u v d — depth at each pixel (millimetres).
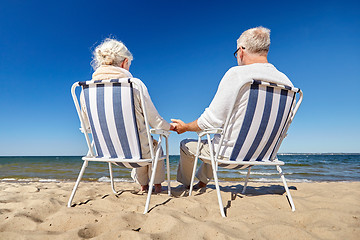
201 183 2822
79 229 1332
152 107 1959
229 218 1552
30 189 2971
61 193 2619
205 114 1876
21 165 12086
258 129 1759
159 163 2572
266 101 1710
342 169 10602
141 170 2582
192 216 1645
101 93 1849
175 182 4430
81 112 1997
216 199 2113
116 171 8180
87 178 6133
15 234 1287
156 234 1229
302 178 6902
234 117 1790
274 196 2137
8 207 1899
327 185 3488
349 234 1273
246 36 1929
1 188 3184
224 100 1763
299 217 1580
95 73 2027
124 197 2355
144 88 1914
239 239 1193
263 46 1893
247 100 1688
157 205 1905
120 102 1812
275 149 1962
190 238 1214
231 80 1761
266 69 1808
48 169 9148
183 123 2102
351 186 3287
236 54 2061
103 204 1983
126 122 1845
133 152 1915
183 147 2549
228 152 1885
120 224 1421
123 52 2131
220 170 9719
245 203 1939
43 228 1457
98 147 2025
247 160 1886
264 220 1508
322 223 1443
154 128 2055
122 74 2000
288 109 1829
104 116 1867
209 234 1254
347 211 1722
